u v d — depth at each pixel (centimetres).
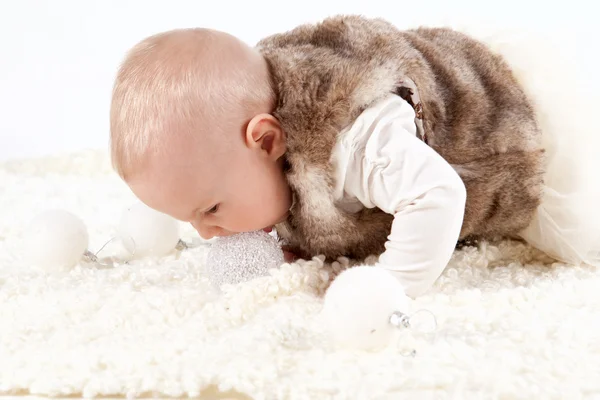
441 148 152
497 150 156
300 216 148
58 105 306
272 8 312
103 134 300
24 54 305
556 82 171
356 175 142
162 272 162
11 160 252
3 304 149
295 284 144
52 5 304
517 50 174
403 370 115
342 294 122
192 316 141
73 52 306
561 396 109
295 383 114
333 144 140
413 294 139
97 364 123
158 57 139
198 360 122
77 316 143
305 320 134
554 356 118
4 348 131
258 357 121
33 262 165
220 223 144
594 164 167
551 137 167
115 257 177
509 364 115
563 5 268
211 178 137
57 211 167
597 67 178
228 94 137
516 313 133
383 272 125
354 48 147
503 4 278
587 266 167
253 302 141
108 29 308
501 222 162
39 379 120
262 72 142
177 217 143
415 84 147
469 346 120
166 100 135
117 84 140
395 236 139
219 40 141
